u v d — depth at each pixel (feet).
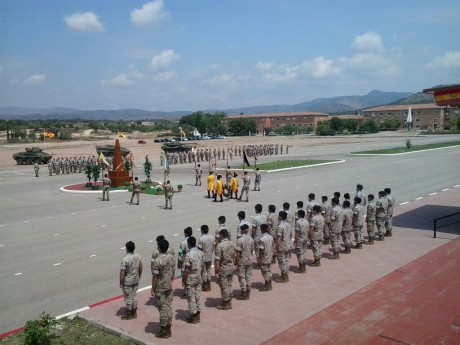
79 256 51.65
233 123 554.05
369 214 53.26
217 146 290.35
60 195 103.45
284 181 115.65
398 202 82.53
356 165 154.61
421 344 27.96
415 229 60.59
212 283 41.57
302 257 43.09
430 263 44.68
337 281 40.27
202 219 71.61
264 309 34.30
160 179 129.08
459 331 29.60
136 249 54.08
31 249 55.11
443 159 171.83
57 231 65.26
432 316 32.01
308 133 604.49
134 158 217.15
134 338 29.73
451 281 39.17
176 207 83.61
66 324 32.91
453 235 56.70
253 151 214.48
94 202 92.12
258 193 97.25
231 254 34.58
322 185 106.32
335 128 546.26
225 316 33.22
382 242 54.19
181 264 38.99
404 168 142.31
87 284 42.01
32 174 156.25
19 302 37.76
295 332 30.09
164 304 29.66
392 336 29.07
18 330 32.30
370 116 638.12
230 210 79.05
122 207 85.25
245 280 36.45
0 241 59.57
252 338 29.45
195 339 29.50
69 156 226.38
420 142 293.23
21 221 73.61
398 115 607.78
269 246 38.27
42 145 337.31
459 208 75.36
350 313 32.91
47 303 37.47
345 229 49.34
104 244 57.00
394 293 36.70
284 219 40.60
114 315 34.14
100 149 200.54
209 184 94.32
